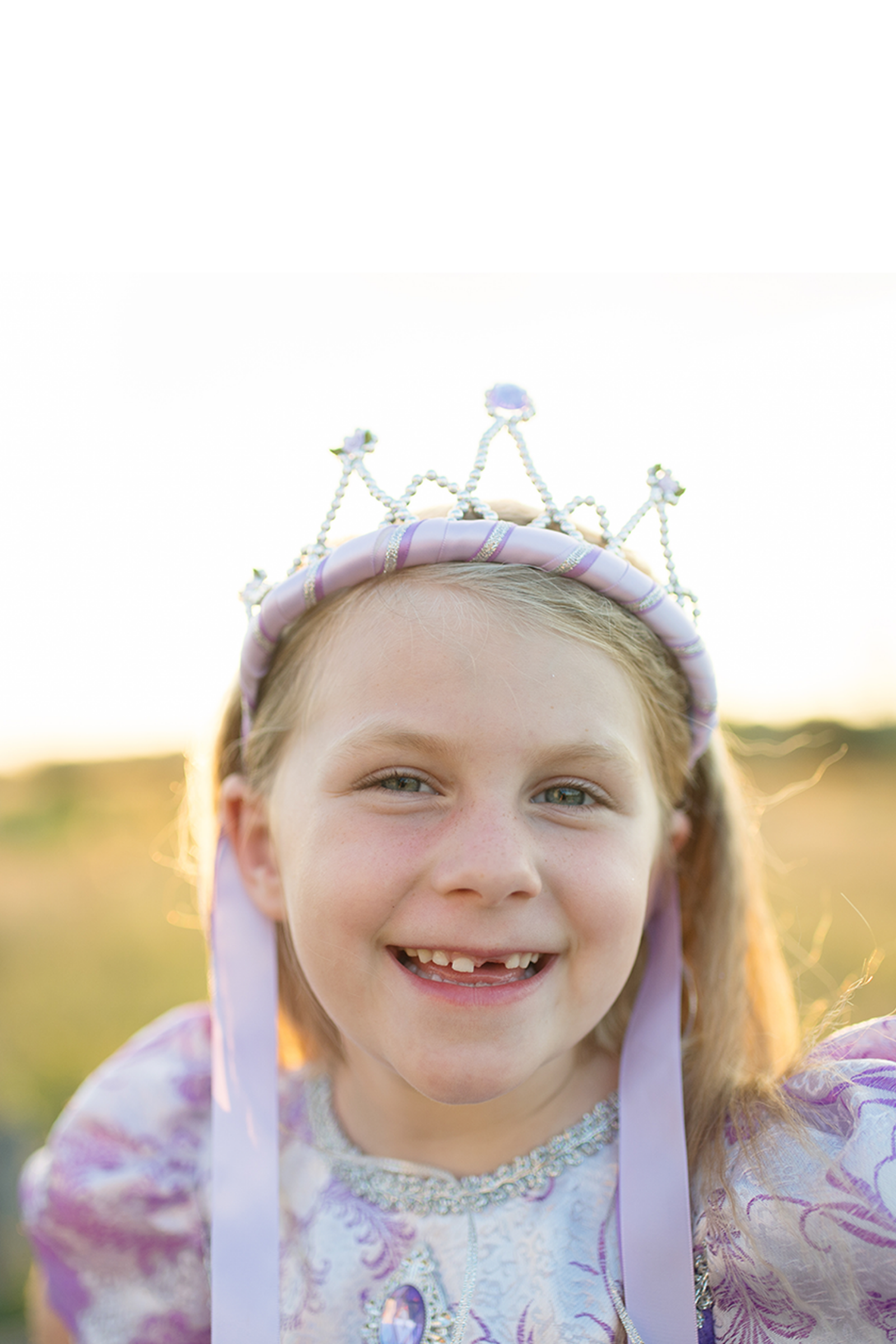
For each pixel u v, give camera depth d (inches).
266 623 61.7
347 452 64.1
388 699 53.6
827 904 86.1
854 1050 57.5
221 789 75.1
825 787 154.3
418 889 52.7
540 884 52.4
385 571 57.2
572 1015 54.8
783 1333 52.1
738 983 68.1
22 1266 129.6
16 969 178.9
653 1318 53.0
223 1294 58.2
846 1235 50.0
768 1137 54.6
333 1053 64.3
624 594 58.2
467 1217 56.9
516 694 52.8
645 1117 58.1
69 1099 147.9
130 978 179.2
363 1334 55.7
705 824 69.6
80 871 200.5
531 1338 53.3
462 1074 52.1
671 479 66.3
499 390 63.2
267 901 65.6
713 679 63.4
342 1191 60.5
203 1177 69.1
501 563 56.9
